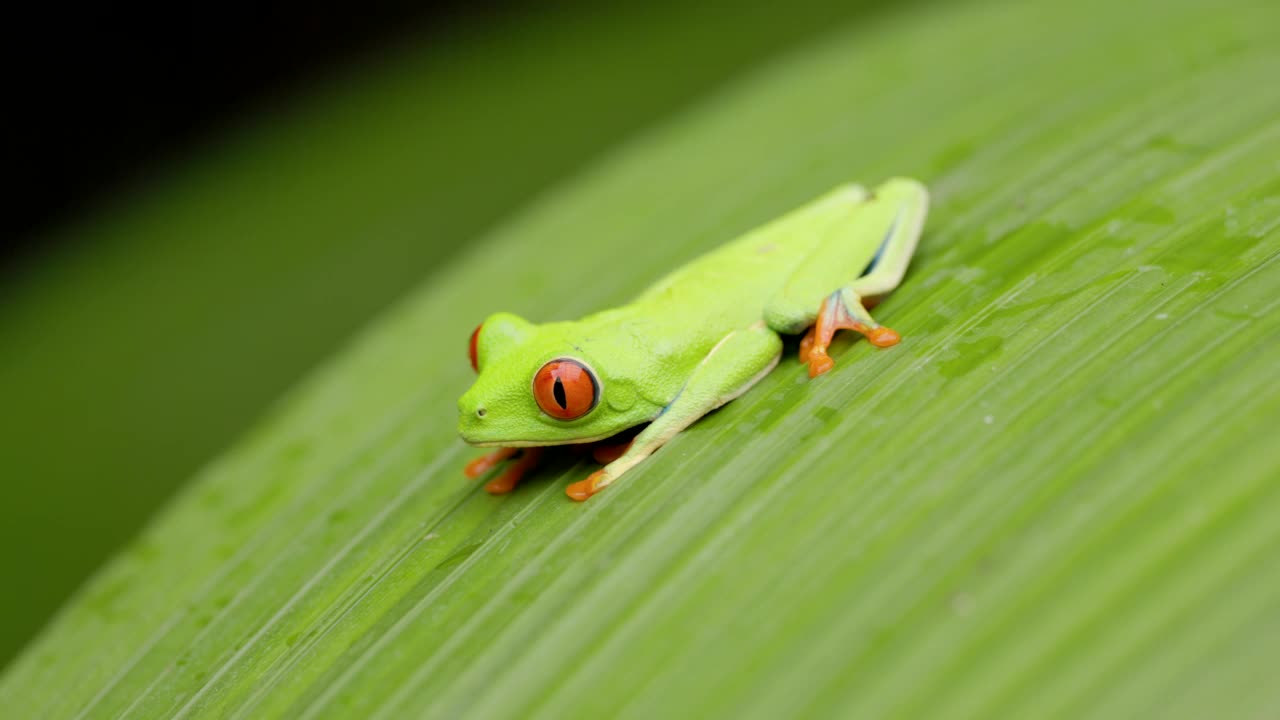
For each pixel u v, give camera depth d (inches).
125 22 33.1
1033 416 14.3
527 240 19.1
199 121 33.3
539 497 15.2
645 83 28.7
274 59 33.9
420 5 34.1
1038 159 16.5
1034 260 15.4
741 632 13.9
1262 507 13.6
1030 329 14.8
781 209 17.7
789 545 14.2
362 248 26.1
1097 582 13.6
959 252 15.8
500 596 14.6
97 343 25.2
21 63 32.0
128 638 15.8
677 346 15.3
